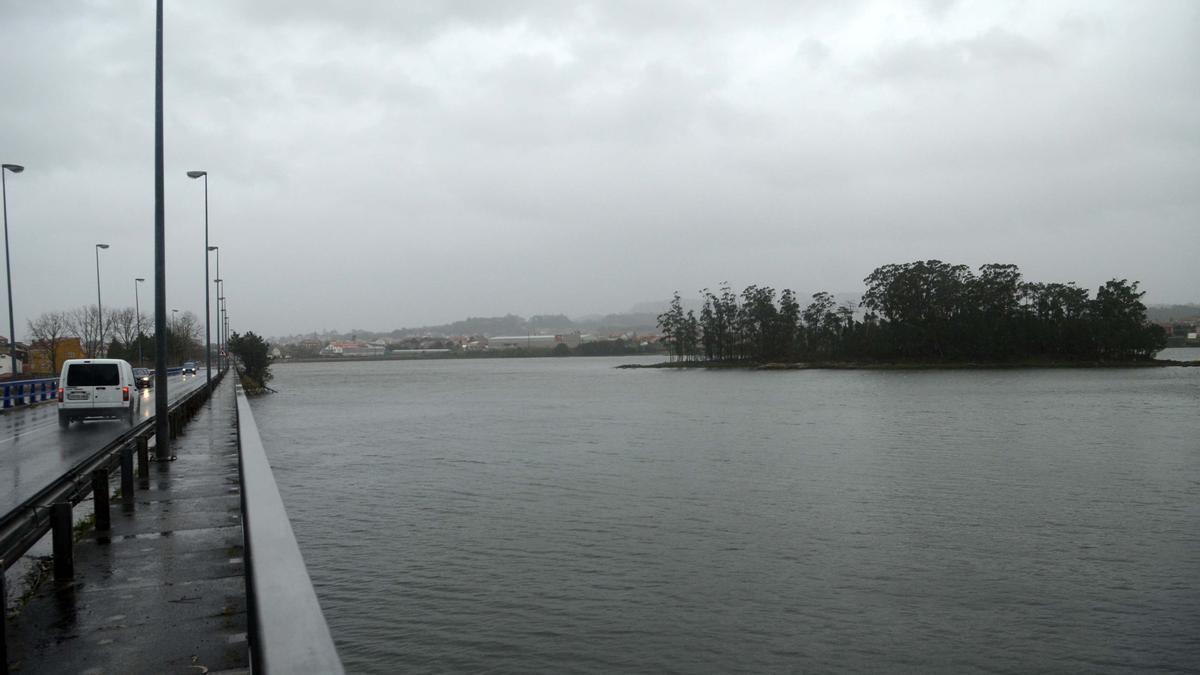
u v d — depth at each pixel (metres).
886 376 114.12
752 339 167.25
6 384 38.19
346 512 26.11
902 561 20.41
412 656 14.94
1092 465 34.31
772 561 20.45
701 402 73.50
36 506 8.95
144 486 14.15
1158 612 16.94
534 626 16.25
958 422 51.62
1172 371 115.81
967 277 136.00
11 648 6.52
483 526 24.02
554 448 41.31
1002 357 130.25
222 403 37.72
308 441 46.06
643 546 21.81
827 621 16.61
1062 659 14.93
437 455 39.25
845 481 31.08
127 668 6.09
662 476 32.38
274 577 3.67
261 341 100.94
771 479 31.58
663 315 187.62
